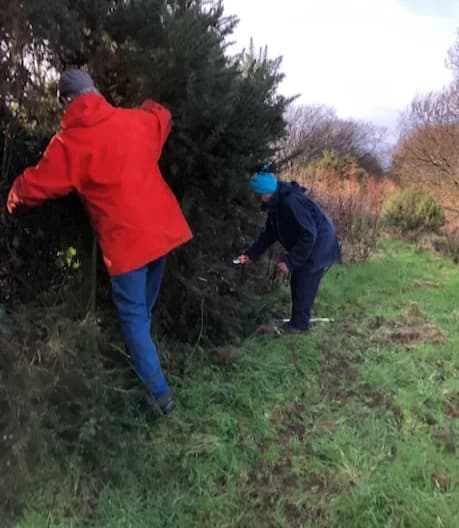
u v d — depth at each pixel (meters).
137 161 2.75
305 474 2.71
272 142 3.79
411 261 7.63
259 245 4.29
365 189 10.98
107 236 2.77
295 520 2.43
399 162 15.58
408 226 10.04
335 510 2.46
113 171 2.69
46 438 2.38
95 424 2.52
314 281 4.38
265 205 4.16
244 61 3.66
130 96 3.27
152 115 2.92
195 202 3.45
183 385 3.35
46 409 2.42
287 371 3.66
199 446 2.81
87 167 2.67
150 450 2.76
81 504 2.41
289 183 4.36
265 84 3.47
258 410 3.19
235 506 2.50
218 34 3.29
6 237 3.05
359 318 4.97
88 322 2.80
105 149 2.67
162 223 2.83
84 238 3.27
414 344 4.34
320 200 8.22
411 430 3.09
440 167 13.41
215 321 3.93
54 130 3.13
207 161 3.23
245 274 4.56
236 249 4.29
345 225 7.84
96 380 2.58
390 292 5.90
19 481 2.24
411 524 2.38
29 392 2.30
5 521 2.19
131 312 2.86
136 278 2.82
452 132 13.31
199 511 2.46
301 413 3.23
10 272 3.12
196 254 3.64
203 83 3.06
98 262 3.34
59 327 2.70
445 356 4.13
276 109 3.62
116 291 2.86
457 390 3.57
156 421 2.99
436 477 2.68
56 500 2.36
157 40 3.02
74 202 3.12
